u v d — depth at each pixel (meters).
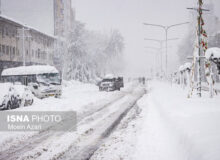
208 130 5.84
